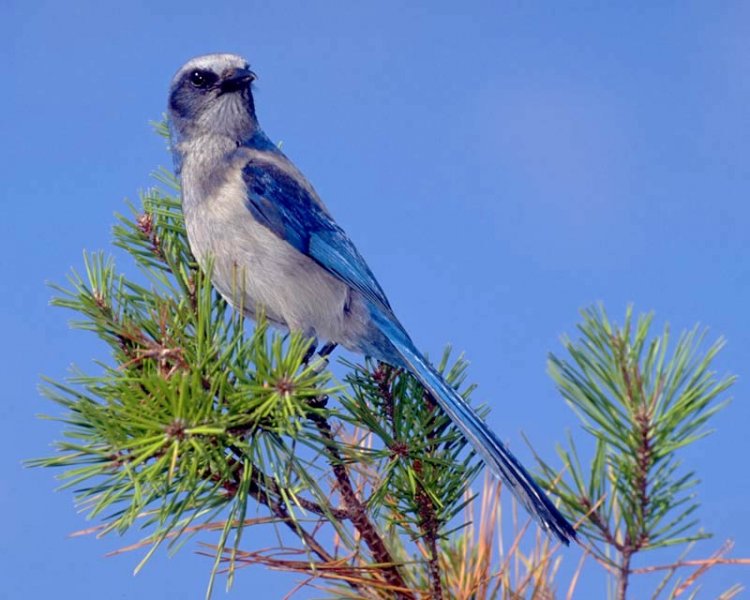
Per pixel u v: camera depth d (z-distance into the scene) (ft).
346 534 26.48
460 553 27.89
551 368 25.41
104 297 28.53
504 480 30.30
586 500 25.71
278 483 25.07
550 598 26.21
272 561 25.81
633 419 24.54
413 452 26.86
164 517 23.90
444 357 32.09
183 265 33.65
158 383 23.04
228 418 24.03
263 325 25.09
